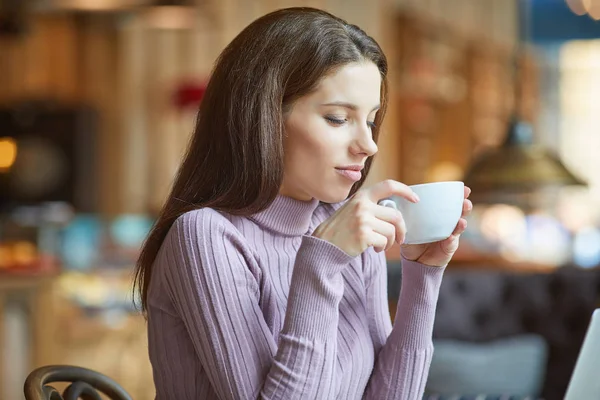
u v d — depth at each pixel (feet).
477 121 45.98
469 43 45.24
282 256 5.60
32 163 30.91
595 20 39.42
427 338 5.74
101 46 31.27
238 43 5.43
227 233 5.30
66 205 30.91
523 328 14.62
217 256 5.21
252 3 32.71
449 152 44.47
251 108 5.24
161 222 5.54
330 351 5.00
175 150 31.35
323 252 4.97
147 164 31.40
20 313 17.93
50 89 31.04
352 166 5.31
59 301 19.17
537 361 13.85
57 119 31.01
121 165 31.37
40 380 5.61
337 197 5.35
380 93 5.82
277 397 4.96
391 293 16.92
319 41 5.25
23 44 31.01
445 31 42.37
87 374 6.19
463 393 13.56
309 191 5.39
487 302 14.60
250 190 5.30
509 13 50.03
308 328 4.98
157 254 5.59
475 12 45.70
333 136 5.25
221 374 5.16
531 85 51.19
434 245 5.57
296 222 5.66
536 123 52.16
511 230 26.94
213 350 5.16
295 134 5.30
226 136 5.35
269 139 5.22
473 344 14.37
